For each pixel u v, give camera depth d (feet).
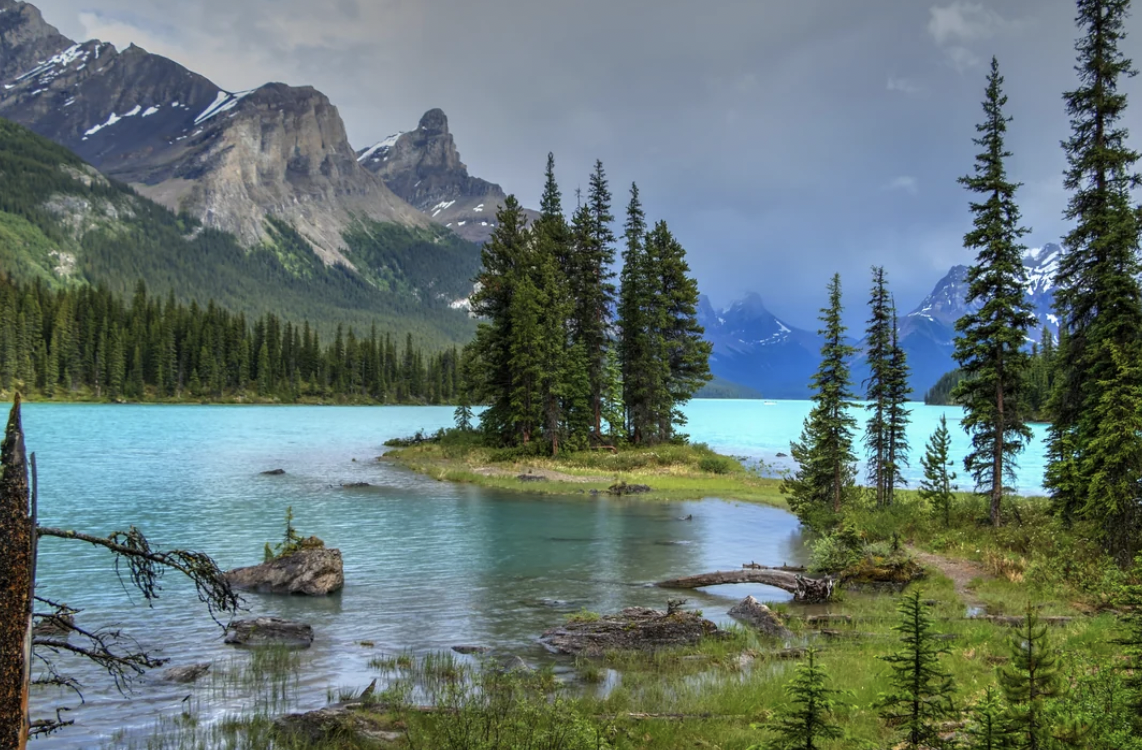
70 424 312.91
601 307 222.28
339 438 292.20
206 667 50.24
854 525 89.51
